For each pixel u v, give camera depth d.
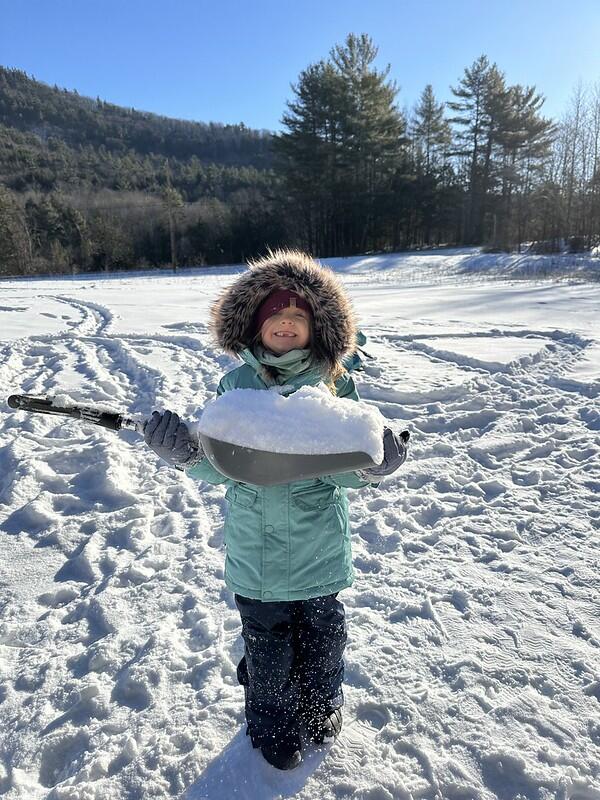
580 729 1.96
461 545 3.17
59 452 4.34
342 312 1.85
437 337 8.90
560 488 3.82
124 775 1.81
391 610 2.61
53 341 9.00
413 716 2.01
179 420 1.65
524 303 13.40
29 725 2.01
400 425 5.05
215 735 1.95
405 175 50.38
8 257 55.38
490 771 1.81
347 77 48.34
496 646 2.36
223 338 1.88
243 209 56.84
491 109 52.59
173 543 3.23
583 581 2.80
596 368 6.69
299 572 1.76
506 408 5.40
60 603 2.74
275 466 1.42
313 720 1.90
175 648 2.36
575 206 35.44
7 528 3.40
